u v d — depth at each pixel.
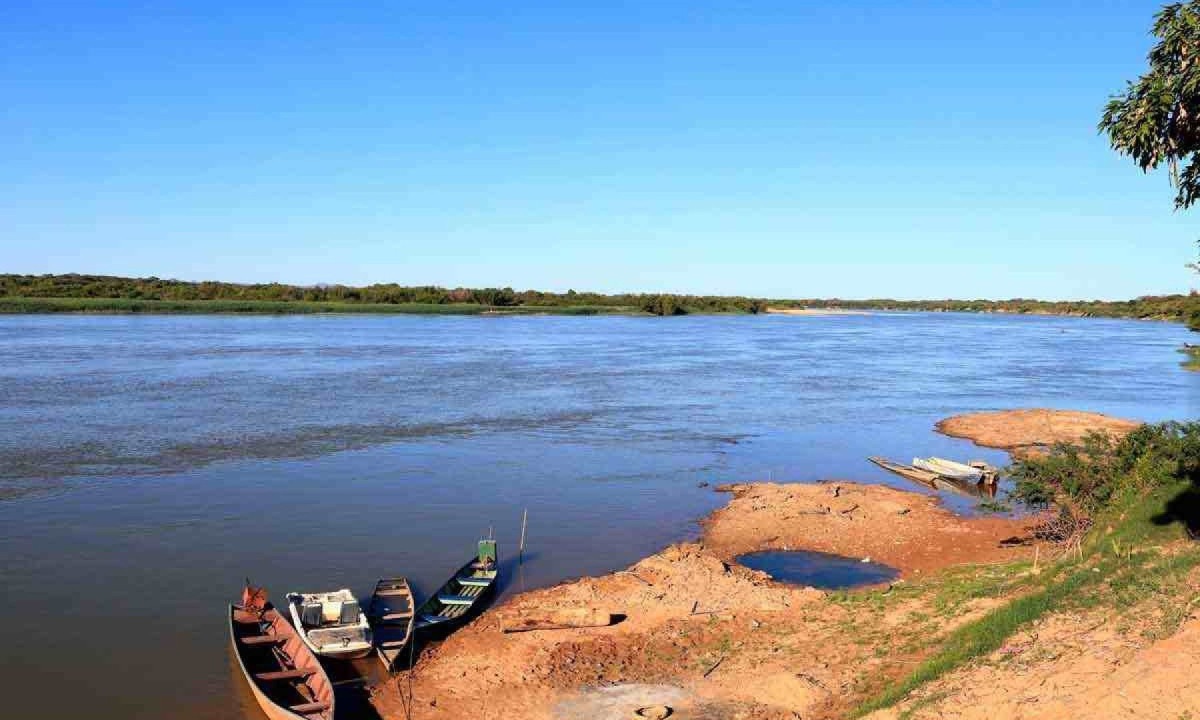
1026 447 47.22
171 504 33.19
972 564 25.95
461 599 23.81
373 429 48.47
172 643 21.33
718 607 22.86
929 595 21.86
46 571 26.06
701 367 84.69
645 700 17.81
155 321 132.12
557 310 197.25
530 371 77.44
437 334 122.62
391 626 22.33
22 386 60.22
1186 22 12.34
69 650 20.88
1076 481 25.80
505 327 145.62
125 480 36.47
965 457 45.09
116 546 28.39
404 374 72.62
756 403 61.66
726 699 17.59
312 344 99.44
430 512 32.91
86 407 52.69
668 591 24.12
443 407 56.44
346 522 31.41
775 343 121.81
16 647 21.02
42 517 31.31
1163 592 16.03
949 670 15.80
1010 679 14.35
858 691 16.81
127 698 18.61
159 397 57.06
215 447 42.94
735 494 36.34
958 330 170.38
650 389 67.44
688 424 52.56
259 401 56.62
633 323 170.62
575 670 19.44
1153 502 22.30
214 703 18.44
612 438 47.78
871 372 83.81
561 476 38.91
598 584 25.00
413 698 18.44
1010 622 16.80
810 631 20.62
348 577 26.14
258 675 19.11
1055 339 139.38
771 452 45.25
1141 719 11.69
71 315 139.00
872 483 38.97
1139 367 90.75
